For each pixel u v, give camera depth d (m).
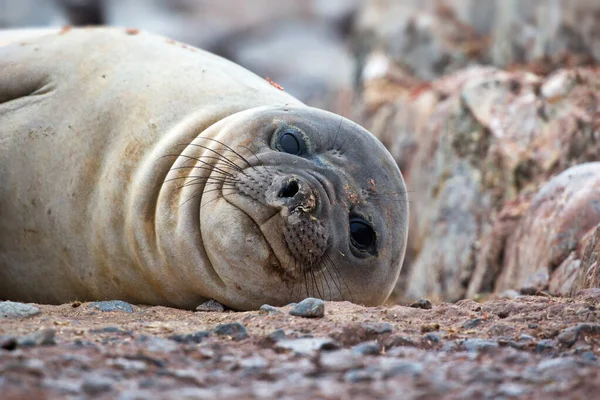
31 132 29.36
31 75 30.28
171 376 17.34
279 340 20.36
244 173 25.56
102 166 28.42
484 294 39.22
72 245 28.61
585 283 29.92
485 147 45.31
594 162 38.41
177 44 32.19
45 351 18.28
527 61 53.09
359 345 20.27
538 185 42.44
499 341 21.03
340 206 26.38
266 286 25.91
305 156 26.81
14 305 23.20
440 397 16.52
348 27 110.00
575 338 21.00
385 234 27.44
